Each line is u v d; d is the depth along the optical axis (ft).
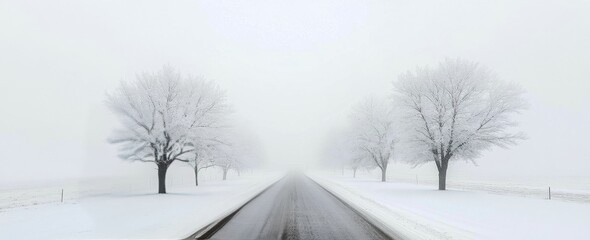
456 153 97.81
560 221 43.70
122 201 66.69
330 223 42.70
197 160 108.99
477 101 93.71
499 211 53.26
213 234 34.81
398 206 60.95
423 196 79.97
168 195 82.02
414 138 99.71
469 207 58.65
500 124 91.97
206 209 54.95
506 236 34.35
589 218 46.11
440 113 95.86
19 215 46.01
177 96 88.48
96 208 54.65
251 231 36.94
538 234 35.42
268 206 60.59
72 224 39.04
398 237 34.14
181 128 86.48
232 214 49.67
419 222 43.27
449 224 41.63
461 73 95.14
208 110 93.25
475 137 92.53
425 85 97.66
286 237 34.22
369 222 43.52
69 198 79.15
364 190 101.09
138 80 87.76
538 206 59.52
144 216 46.06
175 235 33.60
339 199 74.33
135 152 86.22
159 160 88.43
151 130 86.63
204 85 93.66
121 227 37.45
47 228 36.42
